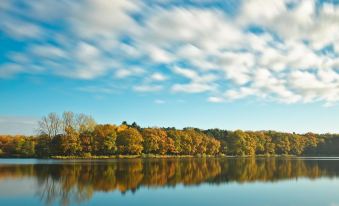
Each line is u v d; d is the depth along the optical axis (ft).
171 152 574.56
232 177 211.82
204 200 131.54
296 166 321.93
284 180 196.95
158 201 129.18
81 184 171.42
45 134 464.65
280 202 128.26
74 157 459.32
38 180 186.29
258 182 186.09
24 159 431.43
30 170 245.24
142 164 327.26
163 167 287.89
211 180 194.39
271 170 270.46
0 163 332.60
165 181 187.32
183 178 203.31
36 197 135.44
